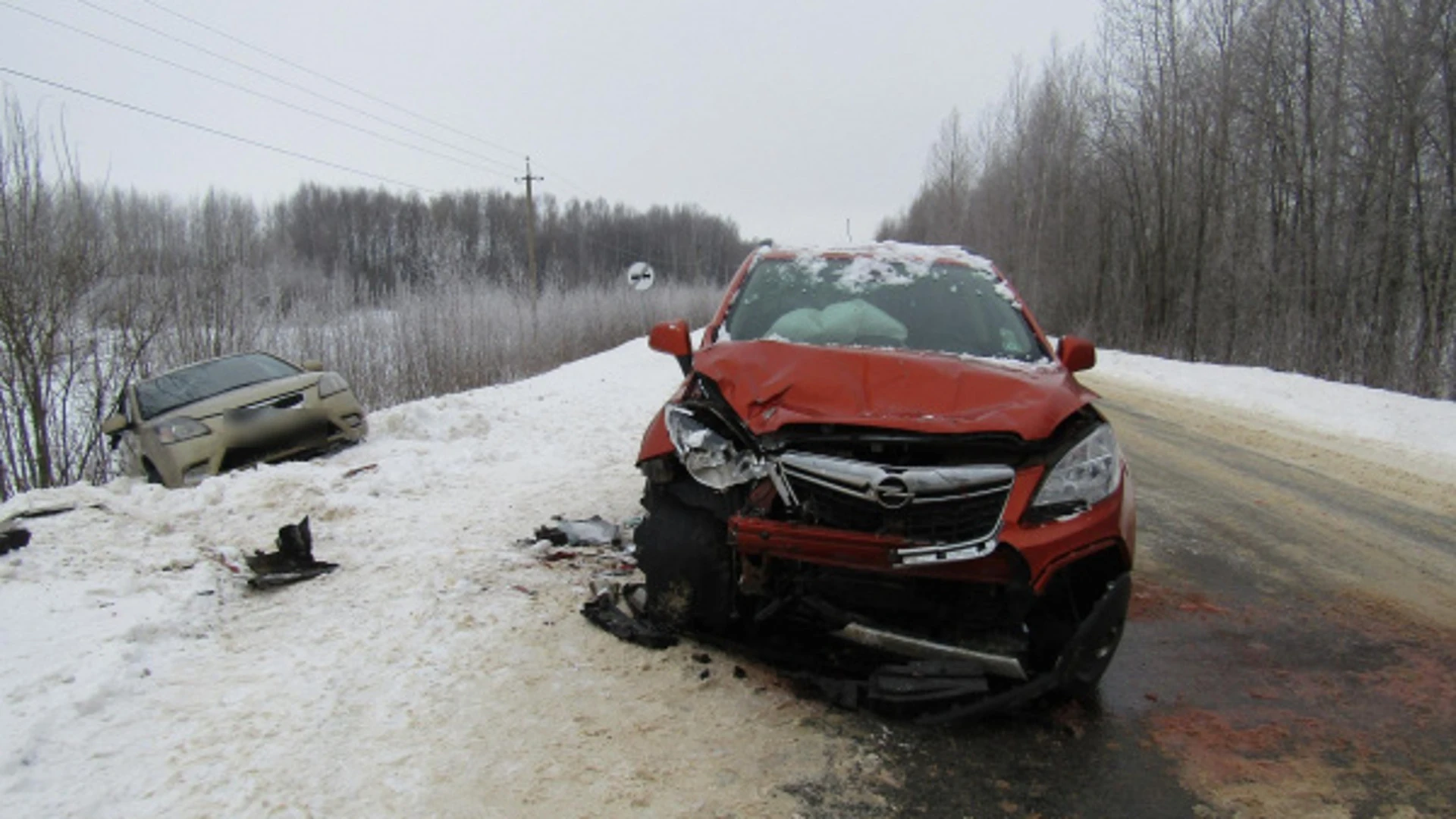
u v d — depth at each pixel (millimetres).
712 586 3627
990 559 3059
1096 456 3287
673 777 2873
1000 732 3258
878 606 3271
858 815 2723
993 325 4430
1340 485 8062
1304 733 3350
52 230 11469
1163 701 3588
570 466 8133
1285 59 24656
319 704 3273
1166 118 31250
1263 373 19094
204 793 2703
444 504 6535
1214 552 5820
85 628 3812
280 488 6602
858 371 3531
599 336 31625
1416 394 18031
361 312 19766
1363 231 21172
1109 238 36875
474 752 2977
